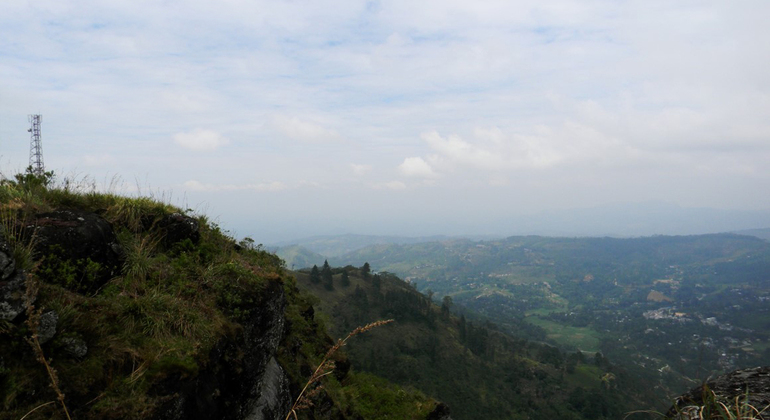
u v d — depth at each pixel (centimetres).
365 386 1299
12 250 362
